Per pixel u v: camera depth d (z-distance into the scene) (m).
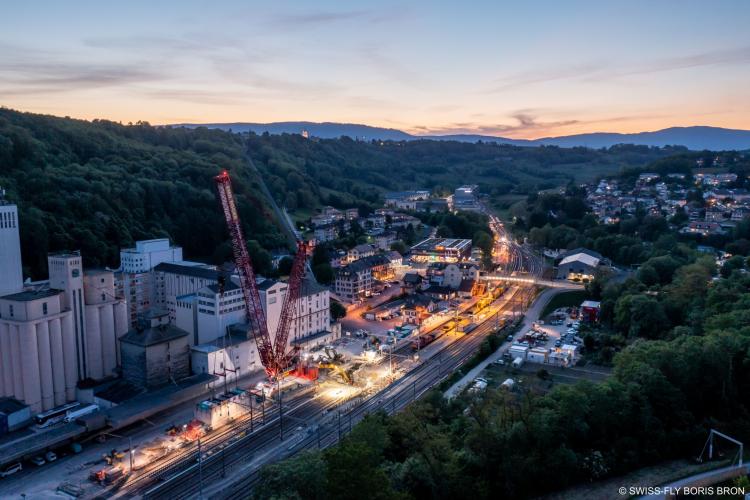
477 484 97.94
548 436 103.81
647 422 111.75
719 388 124.81
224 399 147.38
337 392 159.00
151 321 155.38
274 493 80.38
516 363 169.38
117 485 114.06
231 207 163.50
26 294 145.12
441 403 129.50
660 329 178.25
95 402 150.50
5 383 144.75
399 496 81.56
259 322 168.50
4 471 118.56
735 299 167.38
